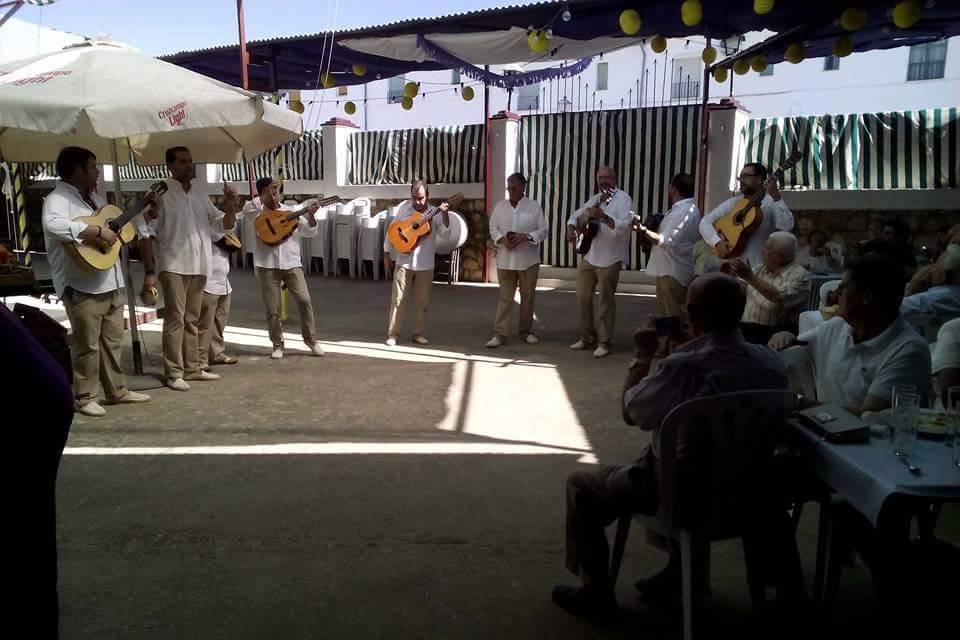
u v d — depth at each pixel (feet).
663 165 34.37
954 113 28.22
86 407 16.62
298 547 10.68
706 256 23.49
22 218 46.78
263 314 30.17
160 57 32.96
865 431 7.70
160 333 25.50
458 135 39.86
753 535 8.29
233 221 20.02
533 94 75.25
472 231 39.42
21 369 4.53
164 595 9.38
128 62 16.90
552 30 24.26
